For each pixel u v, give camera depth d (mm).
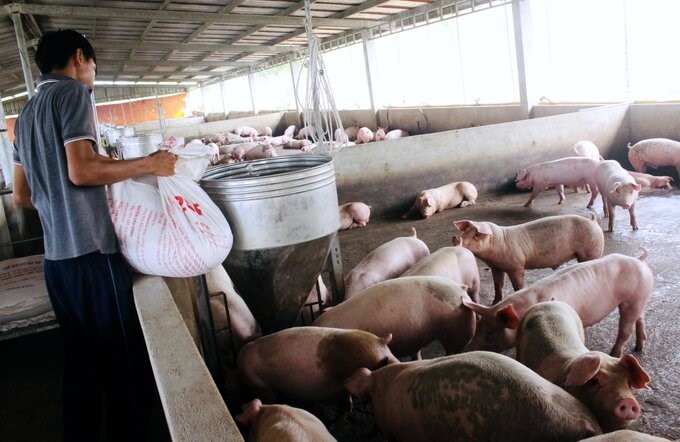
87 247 1713
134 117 27531
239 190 2098
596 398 1543
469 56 9367
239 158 9664
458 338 2449
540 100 7766
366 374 1905
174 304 1599
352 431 2166
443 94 10242
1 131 5023
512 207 5637
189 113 28281
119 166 1719
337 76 13695
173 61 16703
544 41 8094
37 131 1687
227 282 2859
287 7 9711
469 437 1474
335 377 2109
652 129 6355
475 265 3051
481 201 6164
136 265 1860
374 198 6133
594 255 3152
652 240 3947
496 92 8953
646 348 2531
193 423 1006
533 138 6441
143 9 9305
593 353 1546
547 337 1848
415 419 1643
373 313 2383
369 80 11156
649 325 2729
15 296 2734
